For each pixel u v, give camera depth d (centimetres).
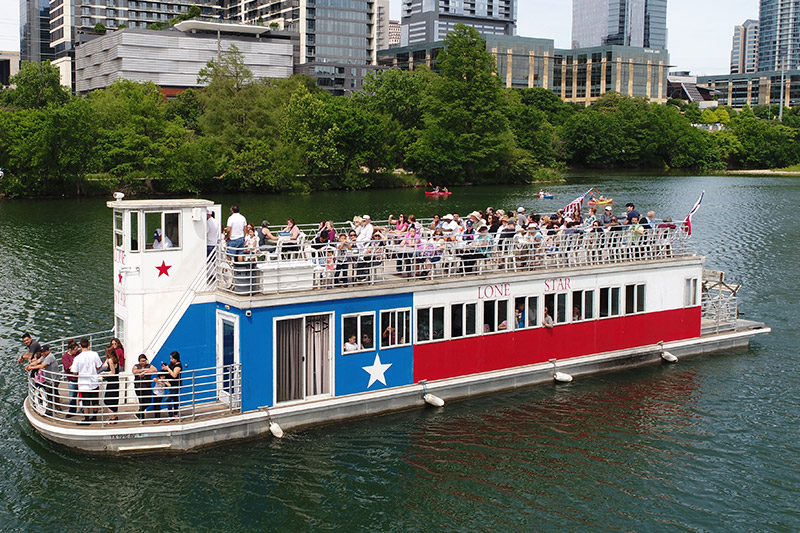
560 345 2792
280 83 12975
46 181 9619
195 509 1950
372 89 14725
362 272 2511
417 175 12531
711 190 11469
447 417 2466
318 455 2205
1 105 14862
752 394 2758
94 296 4162
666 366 3012
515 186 12275
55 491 2016
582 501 2031
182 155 9875
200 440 2180
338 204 9025
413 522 1922
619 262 2930
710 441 2386
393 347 2436
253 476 2091
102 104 10344
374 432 2344
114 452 2152
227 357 2284
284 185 10644
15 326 3594
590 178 14475
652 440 2381
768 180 14025
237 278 2220
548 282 2733
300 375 2297
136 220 2214
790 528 1925
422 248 2573
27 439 2316
